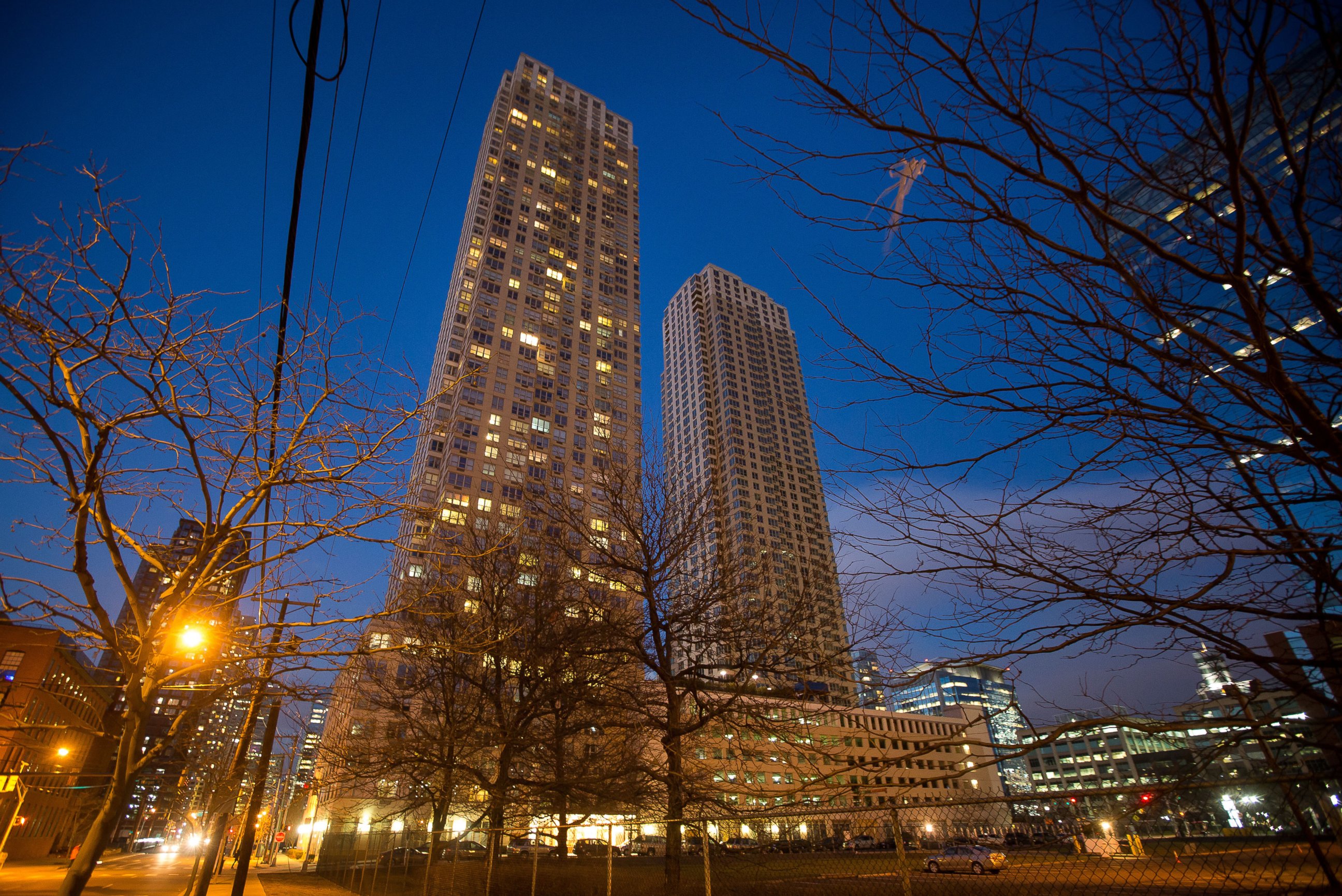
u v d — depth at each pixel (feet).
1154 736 13.12
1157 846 14.15
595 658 48.52
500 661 51.70
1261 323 10.15
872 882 21.68
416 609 25.90
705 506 45.96
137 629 21.94
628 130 442.09
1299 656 12.26
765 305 540.52
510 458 265.54
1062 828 16.94
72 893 18.51
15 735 79.41
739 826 32.83
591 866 45.75
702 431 455.22
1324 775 10.98
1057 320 12.72
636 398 331.57
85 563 19.70
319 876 141.69
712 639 40.32
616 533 47.80
